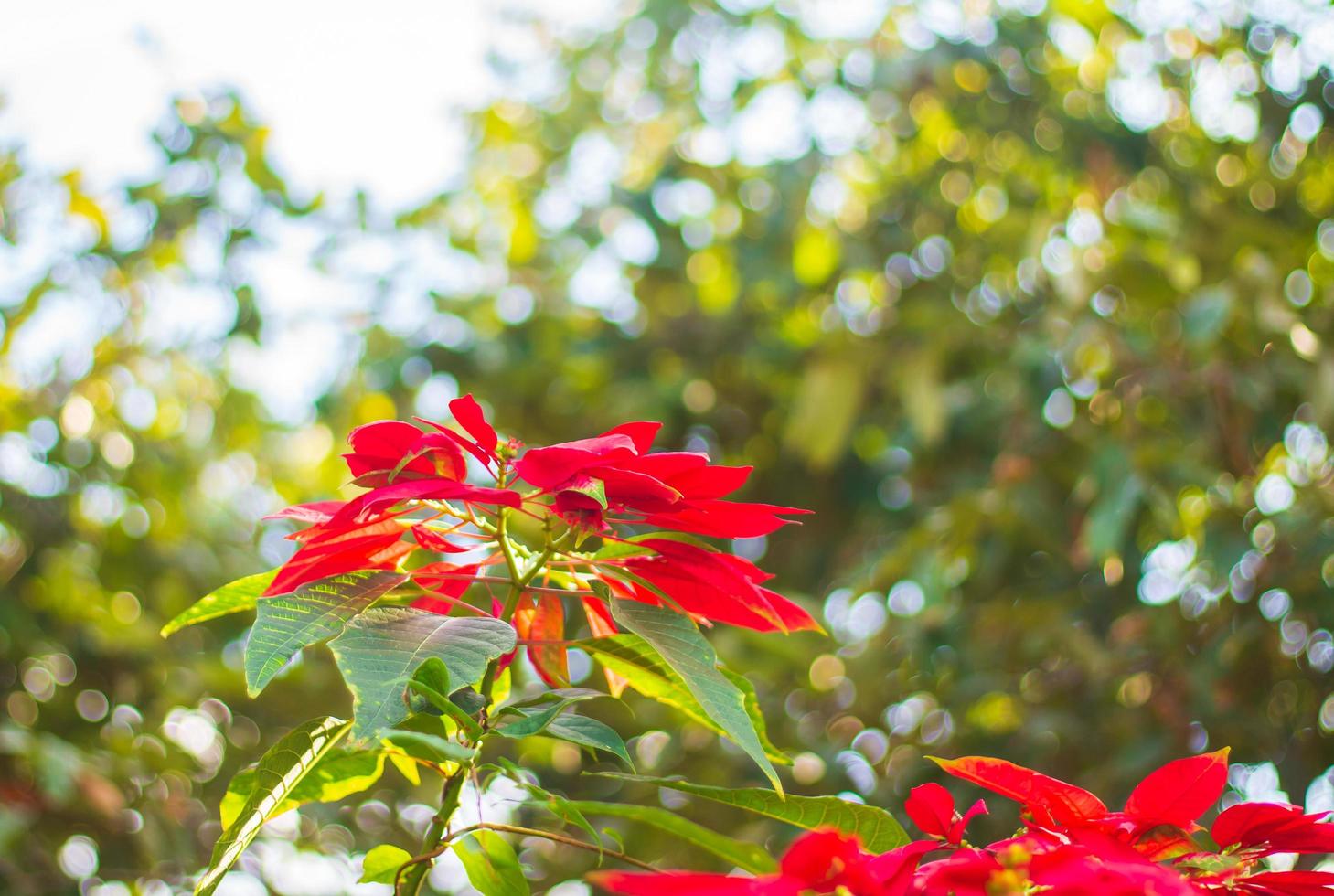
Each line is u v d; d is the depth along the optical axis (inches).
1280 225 163.5
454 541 71.9
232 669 152.3
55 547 154.2
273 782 66.7
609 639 68.4
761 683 169.6
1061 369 153.5
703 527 66.5
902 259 187.8
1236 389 146.3
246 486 182.4
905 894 62.7
